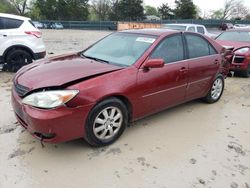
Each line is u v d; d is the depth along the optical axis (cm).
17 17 787
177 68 450
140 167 340
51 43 1773
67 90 327
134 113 402
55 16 6575
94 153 363
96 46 485
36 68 391
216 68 542
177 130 441
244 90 693
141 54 412
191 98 512
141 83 395
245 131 454
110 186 306
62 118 323
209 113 521
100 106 353
